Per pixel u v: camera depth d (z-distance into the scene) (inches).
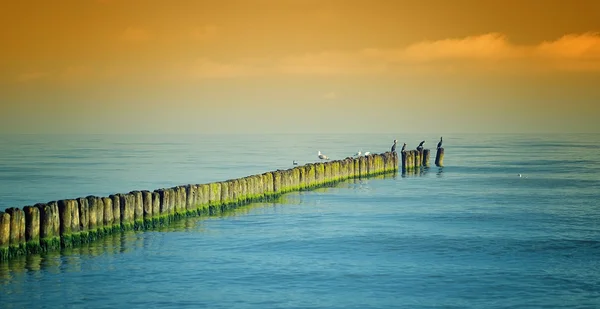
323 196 2999.5
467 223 2368.4
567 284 1616.6
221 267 1736.0
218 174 4394.7
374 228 2251.5
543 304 1472.7
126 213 1984.5
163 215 2138.3
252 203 2667.3
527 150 7593.5
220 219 2349.9
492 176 4030.5
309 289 1558.8
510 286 1595.7
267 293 1529.3
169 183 3828.7
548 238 2113.7
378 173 4003.4
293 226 2265.0
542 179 3882.9
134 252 1855.3
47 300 1467.8
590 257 1878.7
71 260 1748.3
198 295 1510.8
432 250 1945.1
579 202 2928.2
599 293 1550.2
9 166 4970.5
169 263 1760.6
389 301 1480.1
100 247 1878.7
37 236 1704.0
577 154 6619.1
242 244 1985.7
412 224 2336.4
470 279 1649.9
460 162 5280.5
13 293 1503.4
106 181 3917.3
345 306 1448.1
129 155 6604.3
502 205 2815.0
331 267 1745.8
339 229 2228.1
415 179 3799.2
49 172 4458.7
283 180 2935.5
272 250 1925.4
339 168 3528.5
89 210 1851.6
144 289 1547.7
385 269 1731.1
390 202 2856.8
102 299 1478.8
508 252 1930.4
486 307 1449.3
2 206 2876.5
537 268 1756.9
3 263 1617.9
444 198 3009.4
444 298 1504.7
